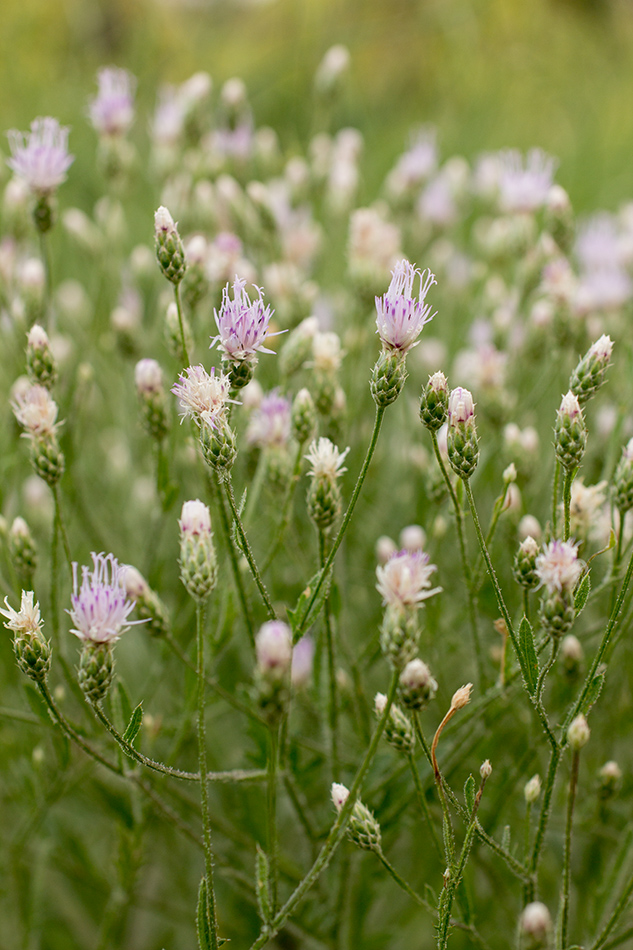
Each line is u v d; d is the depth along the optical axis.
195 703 0.52
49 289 0.57
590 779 0.55
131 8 1.12
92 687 0.47
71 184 0.94
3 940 0.58
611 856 0.55
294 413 0.52
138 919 0.60
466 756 0.52
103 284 0.65
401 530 0.60
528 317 0.66
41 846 0.57
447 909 0.47
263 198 0.62
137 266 0.66
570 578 0.47
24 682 0.51
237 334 0.48
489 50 1.29
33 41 1.08
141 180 0.94
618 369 0.62
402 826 0.53
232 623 0.52
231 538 0.50
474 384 0.58
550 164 0.62
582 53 1.35
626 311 0.63
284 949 0.57
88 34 1.12
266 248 0.64
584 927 0.54
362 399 0.60
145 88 1.05
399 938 0.57
